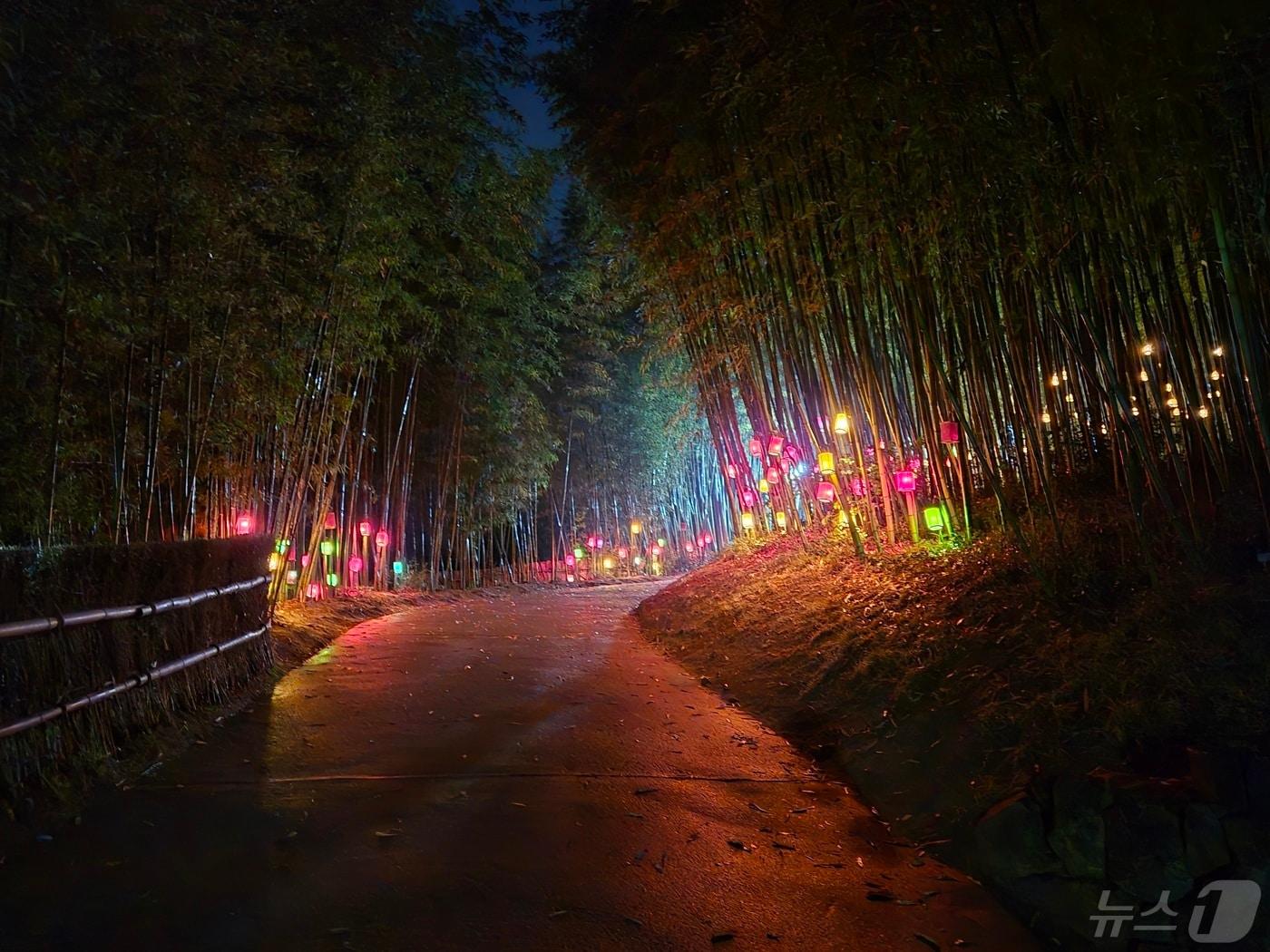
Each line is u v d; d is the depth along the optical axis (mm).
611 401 17016
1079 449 5664
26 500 4617
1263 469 4184
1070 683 3510
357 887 2773
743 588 7875
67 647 3486
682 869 3025
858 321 6438
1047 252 4219
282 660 6355
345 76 7109
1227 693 3047
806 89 4773
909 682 4363
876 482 7383
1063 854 2756
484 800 3562
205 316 5746
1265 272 3752
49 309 4363
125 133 4496
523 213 11297
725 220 7281
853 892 2924
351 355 8852
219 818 3289
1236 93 3170
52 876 2756
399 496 12703
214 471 6676
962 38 4145
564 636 8289
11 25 3549
